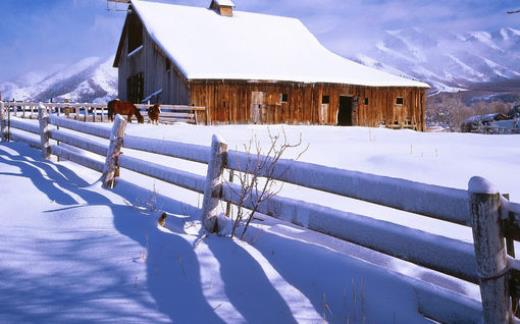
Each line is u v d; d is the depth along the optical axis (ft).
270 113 79.97
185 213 15.56
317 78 82.07
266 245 12.19
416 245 8.78
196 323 8.45
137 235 12.48
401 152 33.40
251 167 12.74
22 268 10.57
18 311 8.59
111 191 18.74
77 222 13.82
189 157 15.17
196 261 10.94
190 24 94.17
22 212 15.38
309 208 11.09
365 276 10.36
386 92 88.74
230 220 13.19
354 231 9.97
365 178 9.77
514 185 22.35
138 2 97.45
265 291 9.86
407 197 8.88
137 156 29.53
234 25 99.14
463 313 8.43
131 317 8.49
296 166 11.60
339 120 95.35
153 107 67.21
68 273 10.33
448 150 35.37
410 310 9.24
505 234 7.11
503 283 7.13
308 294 9.86
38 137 39.78
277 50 93.45
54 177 22.35
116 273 10.30
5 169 24.25
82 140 23.84
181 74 76.23
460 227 16.49
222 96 76.48
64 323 8.19
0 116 41.63
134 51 97.45
